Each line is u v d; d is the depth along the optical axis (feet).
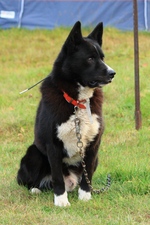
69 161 31.24
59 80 29.84
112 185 32.37
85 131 29.84
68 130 29.50
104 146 42.65
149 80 60.34
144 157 38.86
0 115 52.13
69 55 29.78
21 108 54.39
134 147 42.04
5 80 67.15
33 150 31.76
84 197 30.63
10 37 86.02
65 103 29.55
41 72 69.00
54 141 29.76
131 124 48.78
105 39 83.61
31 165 31.81
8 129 49.14
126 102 53.93
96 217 27.48
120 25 88.12
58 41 84.33
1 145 44.86
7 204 30.42
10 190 32.65
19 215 28.12
